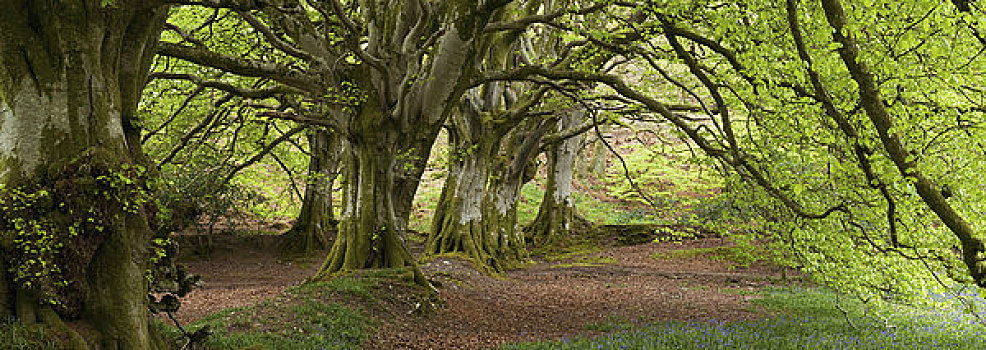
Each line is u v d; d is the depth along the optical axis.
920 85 6.83
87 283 5.14
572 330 11.15
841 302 13.21
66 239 4.92
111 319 5.20
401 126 13.25
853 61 5.74
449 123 20.81
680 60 9.83
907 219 7.32
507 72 12.74
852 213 8.05
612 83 11.31
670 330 9.43
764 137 9.28
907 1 6.03
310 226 25.08
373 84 13.10
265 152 14.95
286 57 14.49
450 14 11.73
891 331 9.45
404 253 13.48
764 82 7.44
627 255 26.33
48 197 4.86
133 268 5.39
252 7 6.47
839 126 6.51
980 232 6.75
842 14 5.86
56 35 4.99
